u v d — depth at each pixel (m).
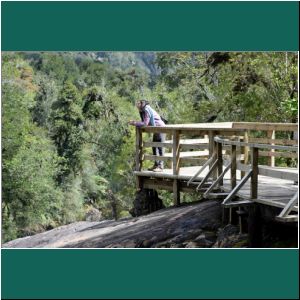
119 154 34.19
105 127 34.59
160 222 13.91
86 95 35.31
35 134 34.12
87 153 34.38
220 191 12.31
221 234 12.22
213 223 12.95
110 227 15.24
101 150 34.50
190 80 30.31
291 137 22.11
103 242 14.02
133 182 33.44
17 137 32.88
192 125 17.34
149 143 15.98
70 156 34.28
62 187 33.75
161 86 31.80
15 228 32.06
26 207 32.44
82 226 16.73
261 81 24.33
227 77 26.03
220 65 28.58
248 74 25.52
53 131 34.56
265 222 11.39
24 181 32.25
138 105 16.06
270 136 15.15
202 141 17.47
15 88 33.91
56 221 33.47
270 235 11.39
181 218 13.67
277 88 23.52
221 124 17.50
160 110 31.03
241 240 11.69
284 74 23.28
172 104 31.03
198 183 13.79
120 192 33.91
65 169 34.06
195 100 30.42
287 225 11.55
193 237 12.59
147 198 16.36
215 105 26.84
